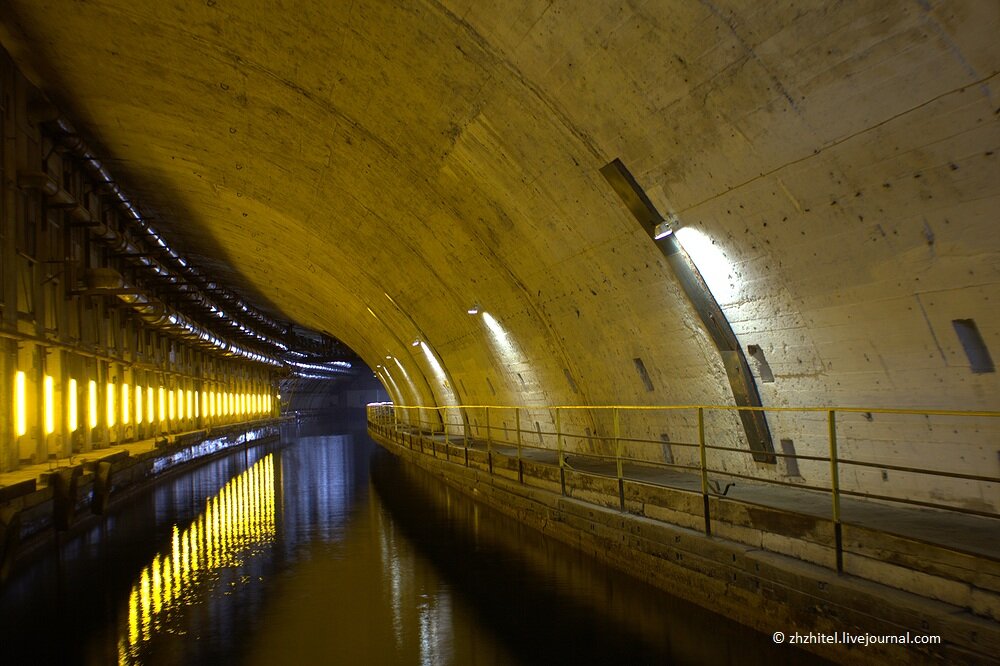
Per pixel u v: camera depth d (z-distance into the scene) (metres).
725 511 7.51
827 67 5.50
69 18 11.59
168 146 16.14
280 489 20.70
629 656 6.49
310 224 18.09
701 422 7.84
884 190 5.80
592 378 12.48
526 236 11.30
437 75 9.27
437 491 18.84
